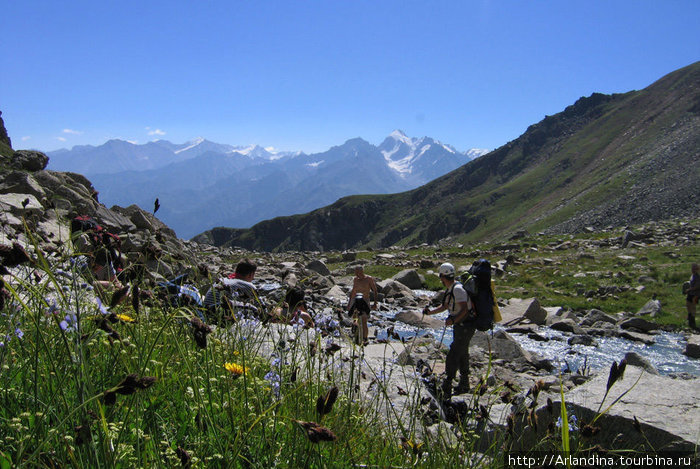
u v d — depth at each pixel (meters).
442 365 9.93
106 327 2.37
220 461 2.56
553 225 158.88
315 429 1.77
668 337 18.31
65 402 2.34
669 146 175.88
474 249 49.78
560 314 21.53
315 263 34.03
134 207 21.38
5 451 2.12
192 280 4.12
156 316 3.58
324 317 4.31
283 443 2.87
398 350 9.05
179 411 3.05
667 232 46.97
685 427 4.38
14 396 2.53
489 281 8.61
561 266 34.00
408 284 29.94
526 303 21.34
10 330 2.47
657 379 5.51
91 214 18.58
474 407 3.85
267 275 28.84
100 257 3.46
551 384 10.00
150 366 3.02
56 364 2.64
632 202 145.25
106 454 2.01
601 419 4.71
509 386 3.94
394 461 3.35
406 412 4.66
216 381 3.13
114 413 2.46
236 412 3.00
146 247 3.74
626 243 42.75
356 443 3.34
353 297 11.78
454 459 3.40
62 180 20.94
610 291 25.95
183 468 2.22
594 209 155.38
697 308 21.42
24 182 17.70
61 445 2.13
